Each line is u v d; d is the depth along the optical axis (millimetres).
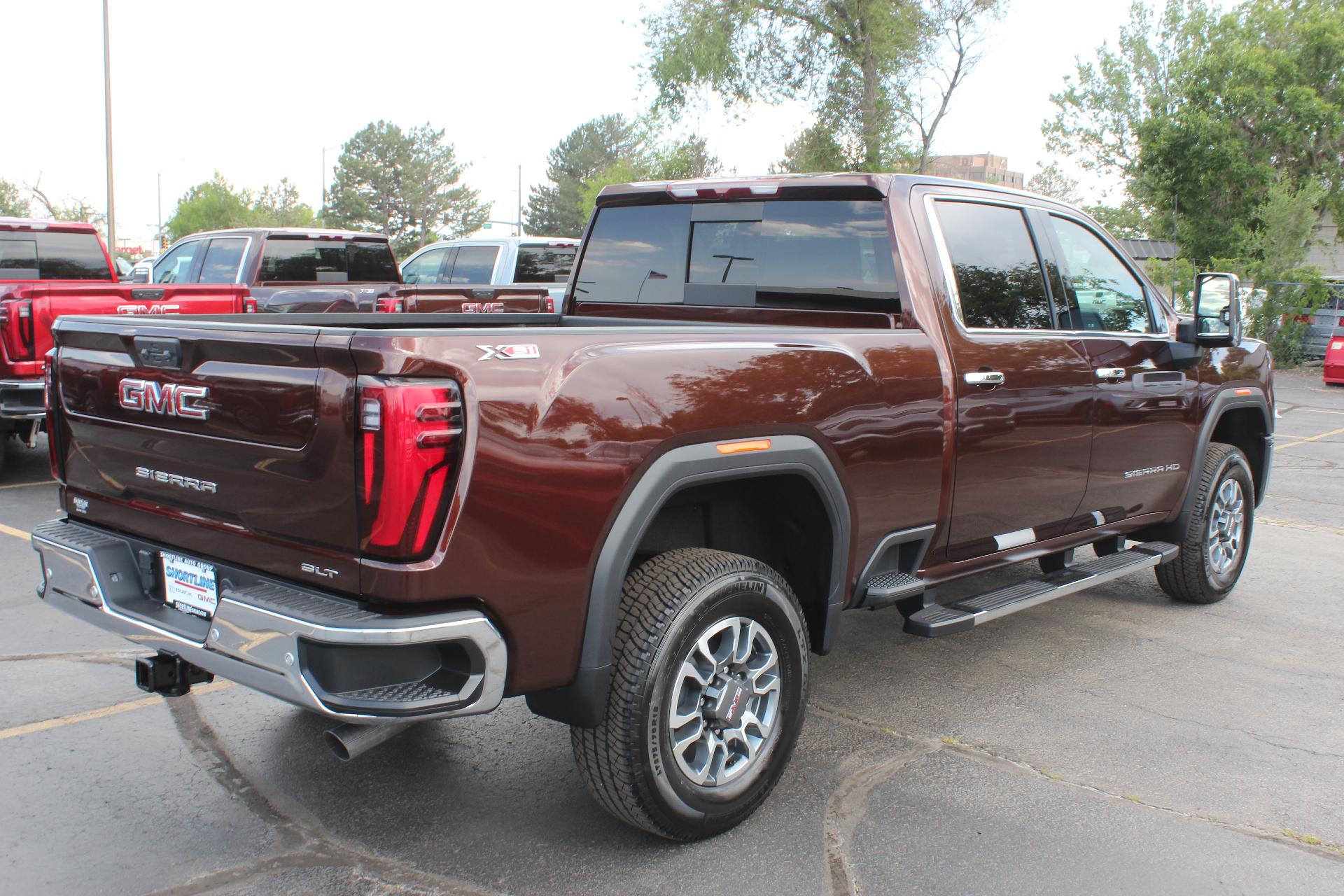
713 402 2967
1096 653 4934
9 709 4023
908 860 3047
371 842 3109
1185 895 2891
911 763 3701
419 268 14438
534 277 13531
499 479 2518
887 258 3826
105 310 7945
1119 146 37750
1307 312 22594
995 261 4172
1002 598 4121
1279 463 11094
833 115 28078
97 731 3848
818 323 4012
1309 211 22500
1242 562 5879
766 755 3229
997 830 3229
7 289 7602
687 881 2916
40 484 8406
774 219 4141
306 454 2512
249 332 2605
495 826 3215
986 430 3943
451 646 2568
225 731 3877
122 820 3201
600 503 2719
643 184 4508
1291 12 29094
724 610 3008
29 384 7613
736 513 3557
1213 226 25297
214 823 3199
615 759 2850
